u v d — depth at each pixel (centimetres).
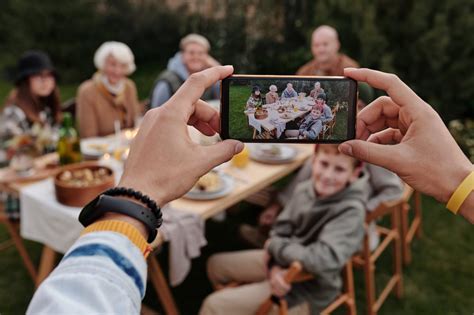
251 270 262
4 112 331
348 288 255
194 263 366
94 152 312
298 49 769
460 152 76
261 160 314
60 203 235
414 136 77
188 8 942
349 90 94
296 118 95
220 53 830
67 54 911
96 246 49
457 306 323
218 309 229
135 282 49
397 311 317
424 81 573
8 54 888
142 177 62
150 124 67
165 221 226
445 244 402
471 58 559
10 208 302
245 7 820
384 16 568
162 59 1027
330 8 617
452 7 543
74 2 894
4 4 901
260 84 93
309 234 232
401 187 276
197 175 65
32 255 371
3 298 319
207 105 95
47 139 333
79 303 44
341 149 79
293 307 218
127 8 980
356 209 223
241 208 445
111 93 400
